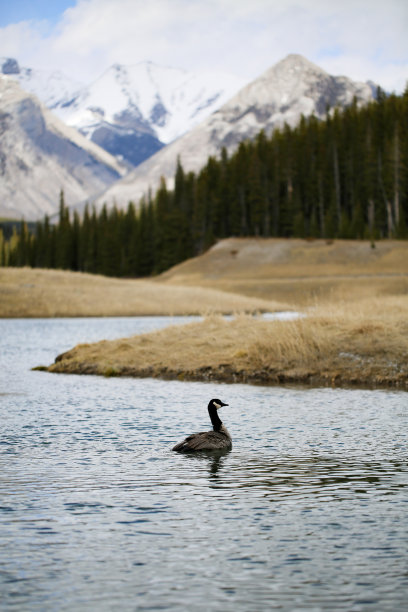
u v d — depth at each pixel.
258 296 91.12
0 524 8.88
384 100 138.25
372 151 125.31
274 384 21.92
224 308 70.38
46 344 38.03
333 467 11.62
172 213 142.50
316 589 6.97
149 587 7.05
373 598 6.77
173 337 27.64
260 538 8.37
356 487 10.43
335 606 6.61
